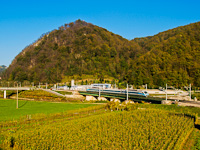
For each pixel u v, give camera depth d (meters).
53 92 190.00
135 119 71.00
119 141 46.53
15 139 48.34
